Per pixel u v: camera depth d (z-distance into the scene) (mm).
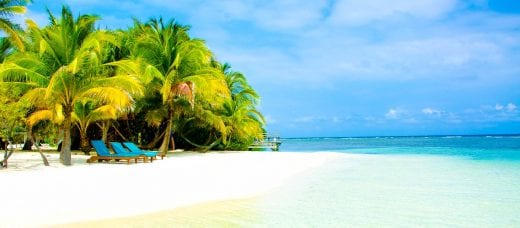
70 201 8539
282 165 18297
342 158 24250
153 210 8086
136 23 26094
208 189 10578
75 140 30938
